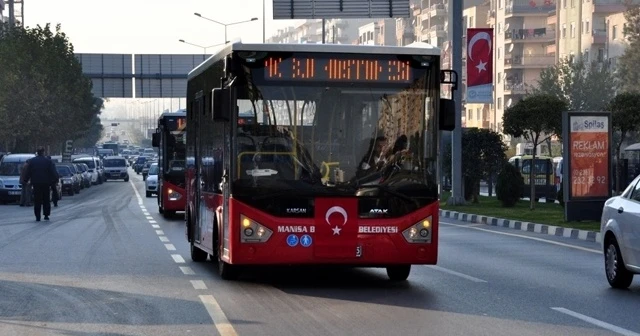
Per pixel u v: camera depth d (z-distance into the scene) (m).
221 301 15.34
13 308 14.71
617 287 16.94
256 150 16.50
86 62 106.50
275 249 16.36
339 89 16.64
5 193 55.16
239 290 16.67
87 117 107.88
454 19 43.22
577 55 118.94
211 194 19.14
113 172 114.81
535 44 133.12
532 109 39.78
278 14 51.03
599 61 101.50
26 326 13.08
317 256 16.41
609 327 12.82
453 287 17.06
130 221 37.78
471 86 40.34
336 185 16.47
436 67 16.89
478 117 145.00
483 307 14.62
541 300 15.41
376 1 51.00
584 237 28.69
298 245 16.39
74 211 46.53
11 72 85.25
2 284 17.56
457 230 32.56
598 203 32.53
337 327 12.86
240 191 16.44
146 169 116.25
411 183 16.67
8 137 87.06
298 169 16.47
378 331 12.54
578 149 32.44
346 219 16.47
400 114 16.73
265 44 16.58
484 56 40.31
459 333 12.38
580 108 94.75
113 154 182.00
